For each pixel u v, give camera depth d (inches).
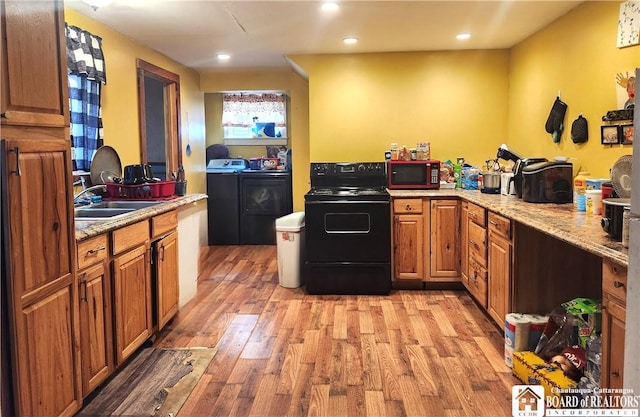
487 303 132.3
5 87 65.0
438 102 188.4
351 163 184.2
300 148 233.0
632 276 54.3
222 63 211.2
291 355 114.3
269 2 124.6
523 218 101.3
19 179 67.1
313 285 162.9
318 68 190.4
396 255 165.6
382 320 137.2
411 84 188.4
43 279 72.6
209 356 113.9
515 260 111.4
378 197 159.8
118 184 132.1
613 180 97.6
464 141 188.9
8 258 65.4
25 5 69.1
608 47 116.3
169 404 92.7
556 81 144.3
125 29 149.8
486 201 135.2
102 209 118.3
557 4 128.8
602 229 86.0
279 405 92.0
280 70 230.8
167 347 119.3
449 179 182.9
